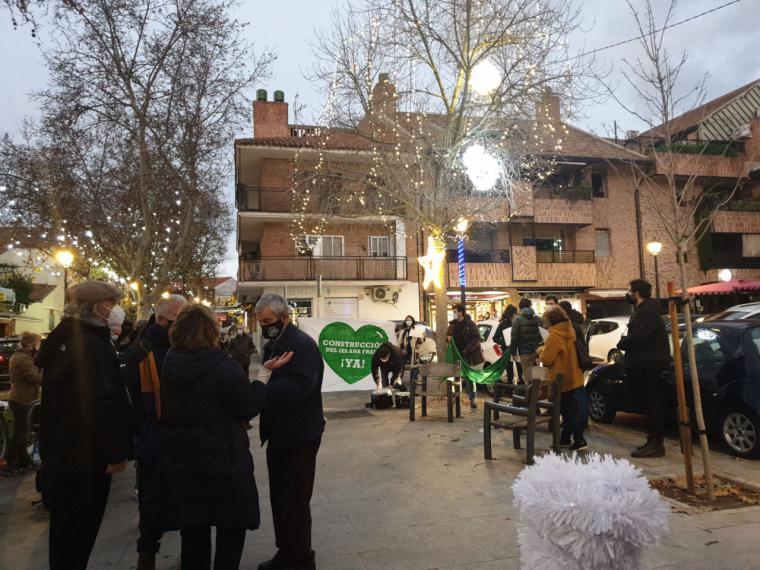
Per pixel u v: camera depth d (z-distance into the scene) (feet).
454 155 38.68
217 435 9.89
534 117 38.83
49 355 10.66
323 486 17.99
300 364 11.71
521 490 6.81
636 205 95.04
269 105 92.94
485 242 90.53
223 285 183.73
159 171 56.59
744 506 15.02
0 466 23.77
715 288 69.62
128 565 12.78
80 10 32.76
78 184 55.77
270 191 83.10
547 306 29.12
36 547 14.48
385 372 35.01
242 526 9.87
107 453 10.48
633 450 21.71
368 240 88.17
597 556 6.23
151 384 12.91
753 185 100.07
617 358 27.86
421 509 15.47
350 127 41.55
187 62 54.03
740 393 20.67
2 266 102.06
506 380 40.81
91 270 82.48
